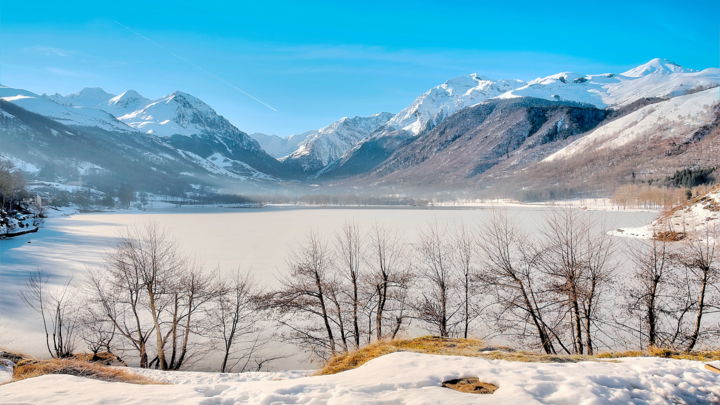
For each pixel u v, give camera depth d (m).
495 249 35.00
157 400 7.71
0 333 27.30
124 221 142.62
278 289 37.34
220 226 122.06
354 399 6.96
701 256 21.55
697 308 22.50
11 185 125.81
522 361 10.72
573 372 8.36
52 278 42.41
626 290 27.19
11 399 8.12
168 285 26.36
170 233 98.75
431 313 24.64
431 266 37.53
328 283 26.73
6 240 80.12
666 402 6.93
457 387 7.96
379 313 25.27
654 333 21.28
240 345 26.84
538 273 27.12
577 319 20.31
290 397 7.40
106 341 27.31
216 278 42.84
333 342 24.28
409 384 8.02
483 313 29.42
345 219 150.75
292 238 85.50
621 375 8.16
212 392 8.58
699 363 9.26
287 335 27.94
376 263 44.47
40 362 15.73
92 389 9.05
